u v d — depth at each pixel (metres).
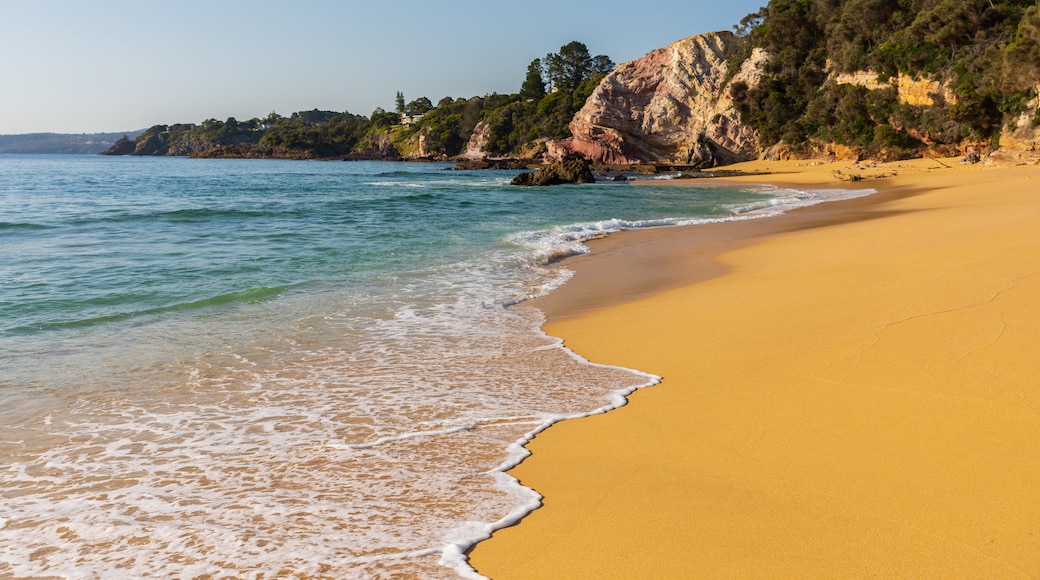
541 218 23.41
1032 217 14.53
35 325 8.67
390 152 147.50
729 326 7.89
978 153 51.28
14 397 6.16
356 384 6.50
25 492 4.35
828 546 3.37
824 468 4.20
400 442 5.07
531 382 6.47
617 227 20.67
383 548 3.60
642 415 5.41
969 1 57.97
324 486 4.38
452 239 17.34
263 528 3.85
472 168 88.44
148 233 18.34
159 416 5.70
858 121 67.25
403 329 8.62
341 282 11.74
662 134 86.69
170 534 3.80
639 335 7.99
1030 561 3.11
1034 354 5.66
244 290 10.88
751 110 80.69
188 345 7.87
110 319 9.02
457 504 4.07
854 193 33.66
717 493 4.00
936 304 7.58
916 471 4.04
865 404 5.11
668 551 3.43
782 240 16.03
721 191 39.78
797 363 6.25
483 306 10.02
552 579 3.26
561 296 10.79
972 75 56.50
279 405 5.95
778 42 80.50
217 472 4.62
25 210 25.39
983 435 4.39
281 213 24.41
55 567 3.50
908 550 3.28
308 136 166.50
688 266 13.28
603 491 4.14
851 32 71.56
